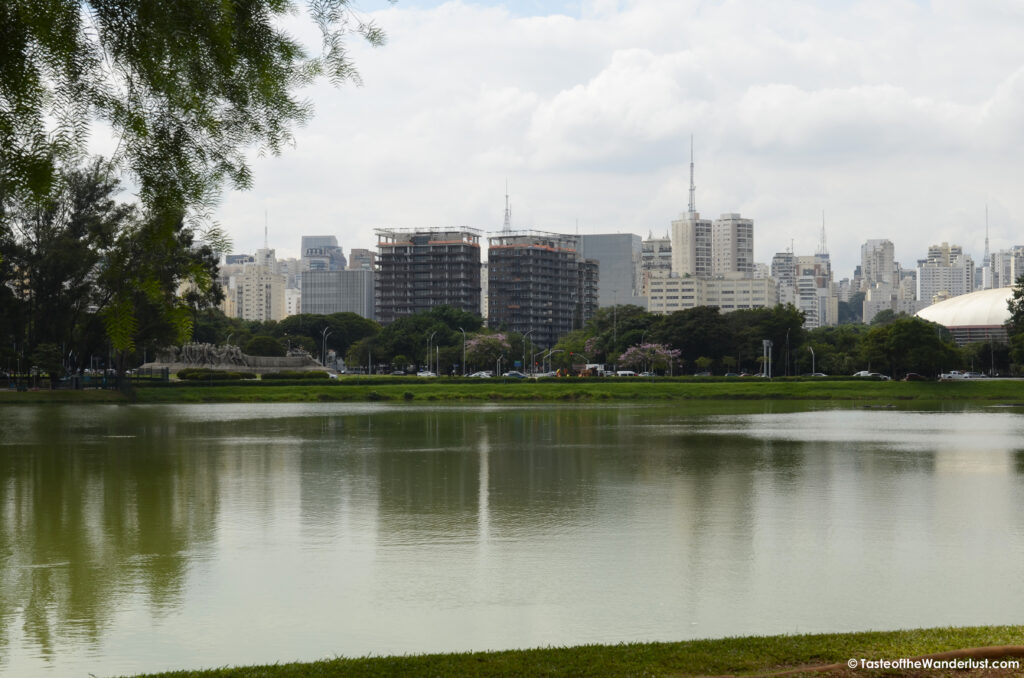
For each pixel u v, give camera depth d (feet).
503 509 85.46
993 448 144.66
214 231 34.94
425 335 637.71
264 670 34.99
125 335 35.12
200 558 65.10
